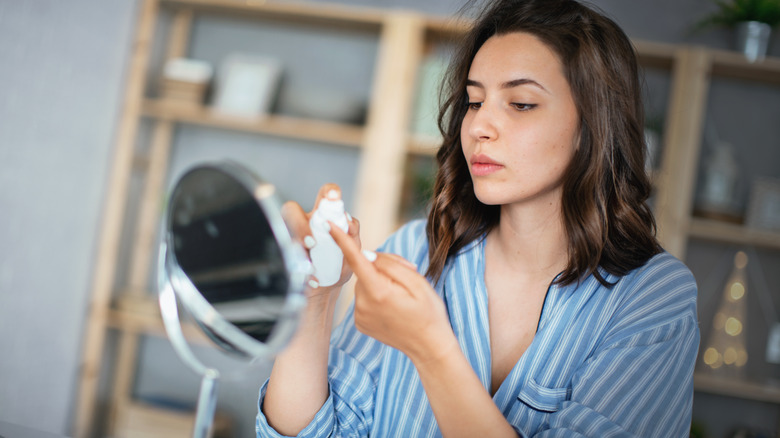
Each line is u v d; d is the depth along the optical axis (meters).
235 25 2.92
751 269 2.58
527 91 0.87
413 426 0.94
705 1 2.63
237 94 2.74
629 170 0.97
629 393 0.82
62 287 2.70
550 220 0.94
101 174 2.71
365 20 2.62
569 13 0.92
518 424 0.89
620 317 0.90
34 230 2.71
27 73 2.67
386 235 2.50
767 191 2.42
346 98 2.70
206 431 0.56
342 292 2.48
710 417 2.56
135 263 2.80
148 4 2.71
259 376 2.61
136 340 2.80
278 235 0.47
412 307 0.65
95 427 2.69
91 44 2.72
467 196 1.04
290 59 2.89
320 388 0.88
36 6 2.67
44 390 2.66
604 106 0.90
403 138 2.51
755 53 2.42
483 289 0.98
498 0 1.01
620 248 0.95
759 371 2.54
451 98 1.08
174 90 2.72
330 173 2.84
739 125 2.62
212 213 0.52
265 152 2.88
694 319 0.88
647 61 2.50
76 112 2.71
